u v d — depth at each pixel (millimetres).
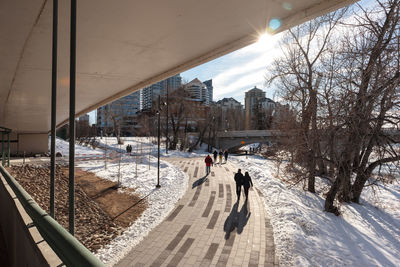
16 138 29672
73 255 1281
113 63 6895
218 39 5355
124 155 31266
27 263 2389
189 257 6094
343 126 10242
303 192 14008
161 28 4820
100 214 9578
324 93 11000
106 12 4156
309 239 7016
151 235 7422
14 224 3496
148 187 13961
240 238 7105
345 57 10336
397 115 10141
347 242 7410
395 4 9164
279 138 15594
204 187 13758
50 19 4316
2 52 5695
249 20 4438
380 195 16219
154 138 52750
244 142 43594
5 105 12578
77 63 6770
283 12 4160
